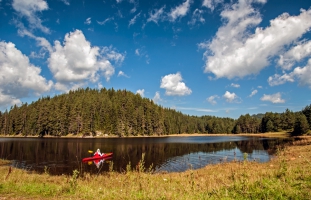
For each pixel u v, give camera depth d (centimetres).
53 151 3838
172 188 991
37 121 9331
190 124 15775
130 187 992
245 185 875
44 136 9056
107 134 9606
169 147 4834
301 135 8500
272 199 714
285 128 11538
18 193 873
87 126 9162
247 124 14250
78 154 3484
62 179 1451
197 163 2753
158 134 11438
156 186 1063
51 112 9250
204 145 5406
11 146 4612
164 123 12712
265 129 12744
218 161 2875
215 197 793
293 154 2444
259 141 6588
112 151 4006
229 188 909
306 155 2150
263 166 1794
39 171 2177
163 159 3081
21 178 1280
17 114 10256
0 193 866
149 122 10912
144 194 839
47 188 961
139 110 11144
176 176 1630
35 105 11269
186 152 3919
